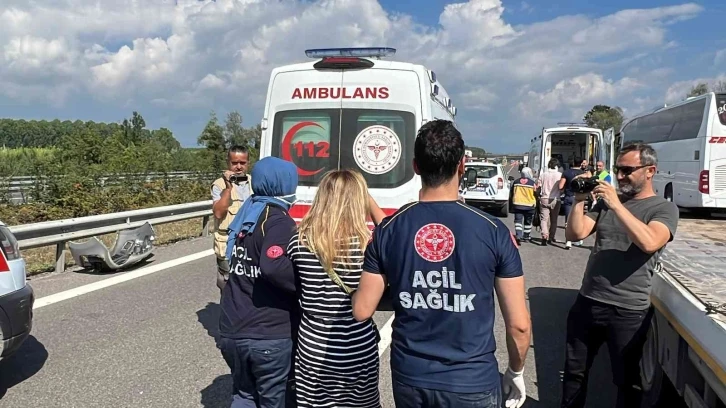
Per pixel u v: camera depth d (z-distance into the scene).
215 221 5.50
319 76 6.38
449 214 2.40
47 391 4.62
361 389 3.09
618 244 3.64
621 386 3.69
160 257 10.10
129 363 5.21
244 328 3.20
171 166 25.19
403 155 6.22
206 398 4.52
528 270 9.80
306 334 3.04
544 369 5.25
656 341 4.07
